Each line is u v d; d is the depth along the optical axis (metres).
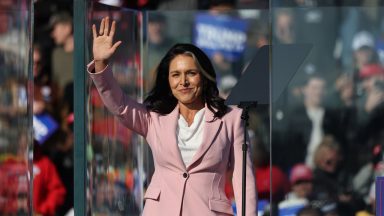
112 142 18.03
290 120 18.95
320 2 18.66
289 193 18.86
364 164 18.91
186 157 15.36
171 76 15.43
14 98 15.26
